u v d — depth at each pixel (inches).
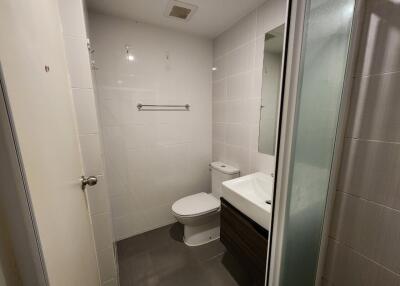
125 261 65.7
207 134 88.5
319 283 41.8
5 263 11.9
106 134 68.1
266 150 61.1
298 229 33.0
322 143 31.8
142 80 70.8
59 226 19.9
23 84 14.8
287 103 25.1
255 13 59.7
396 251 30.1
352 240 35.3
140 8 59.3
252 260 47.3
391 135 28.9
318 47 26.0
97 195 48.4
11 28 13.5
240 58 67.5
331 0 26.1
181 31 74.8
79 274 26.3
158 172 80.1
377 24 29.0
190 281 57.9
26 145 13.9
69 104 35.9
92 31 61.0
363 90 31.4
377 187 31.1
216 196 79.1
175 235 79.0
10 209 12.3
